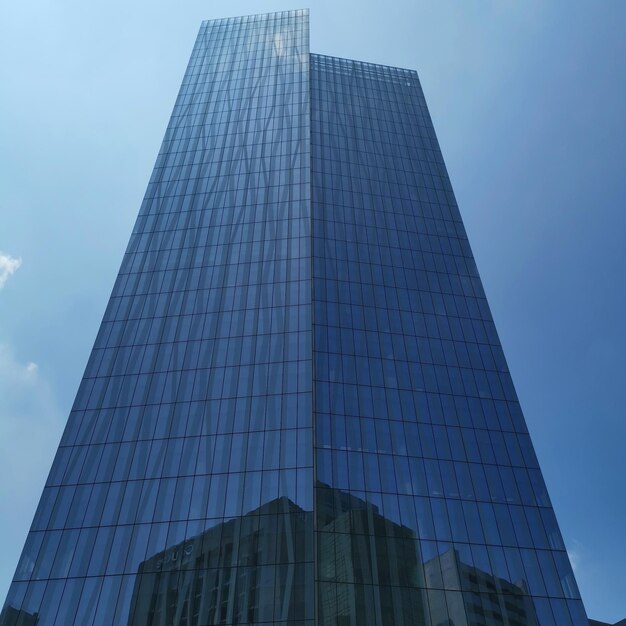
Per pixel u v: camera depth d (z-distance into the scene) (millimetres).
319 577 38688
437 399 53562
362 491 44500
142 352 55469
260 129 81750
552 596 40750
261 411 49688
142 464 46375
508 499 46625
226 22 104750
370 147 83188
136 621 37188
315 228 68188
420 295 63812
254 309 58969
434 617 38219
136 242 66875
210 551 40531
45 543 41594
